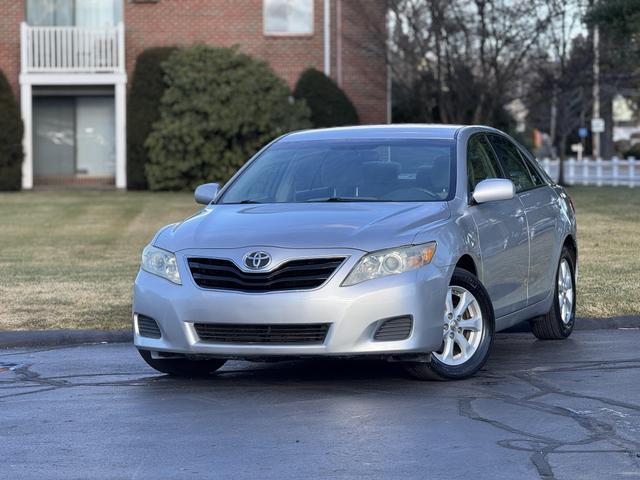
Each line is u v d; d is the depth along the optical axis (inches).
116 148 1376.7
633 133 3437.5
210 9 1390.3
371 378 343.9
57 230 920.3
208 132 1300.4
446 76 1348.4
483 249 349.4
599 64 1392.7
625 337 425.7
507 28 1311.5
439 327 321.1
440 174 359.6
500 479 231.8
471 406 300.8
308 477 235.0
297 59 1401.3
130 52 1384.1
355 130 390.3
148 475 239.0
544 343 414.0
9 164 1325.0
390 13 1374.3
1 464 249.4
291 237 319.3
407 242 318.0
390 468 240.8
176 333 322.7
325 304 308.0
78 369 374.3
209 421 289.3
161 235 343.6
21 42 1352.1
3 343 428.1
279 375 354.6
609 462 244.2
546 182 426.0
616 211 1005.8
